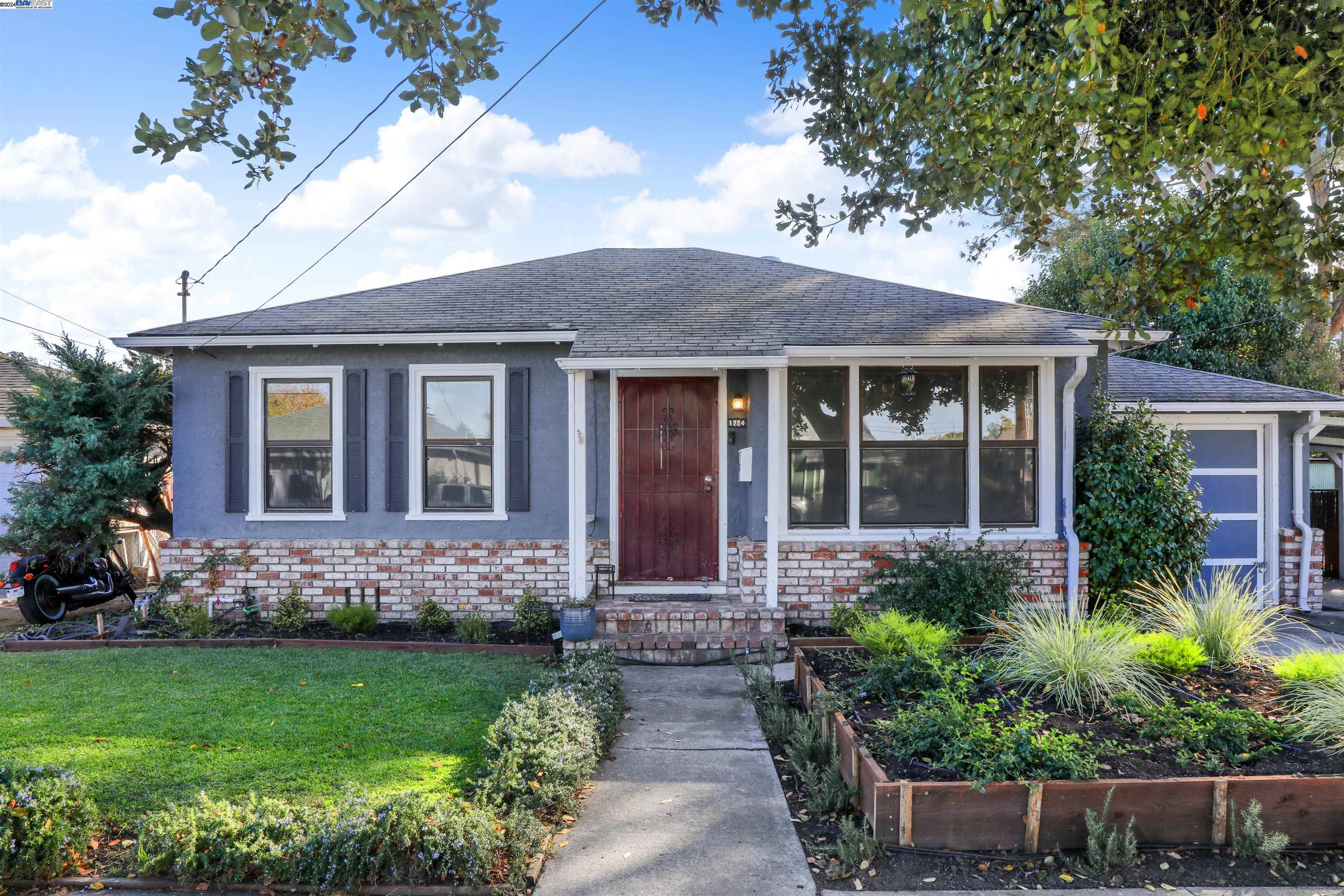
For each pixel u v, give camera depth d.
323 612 9.16
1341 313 16.69
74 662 7.24
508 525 9.17
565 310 9.39
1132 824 3.81
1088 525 8.52
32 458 9.44
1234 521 10.45
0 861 3.49
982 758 4.03
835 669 6.18
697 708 6.34
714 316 9.02
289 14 3.45
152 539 12.85
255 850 3.53
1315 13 4.46
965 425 8.64
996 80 5.11
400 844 3.52
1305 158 4.56
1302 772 4.10
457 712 5.77
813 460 8.66
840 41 5.48
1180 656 5.58
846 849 3.79
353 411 9.18
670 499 9.13
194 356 9.20
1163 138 5.12
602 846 4.01
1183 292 5.63
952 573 7.58
